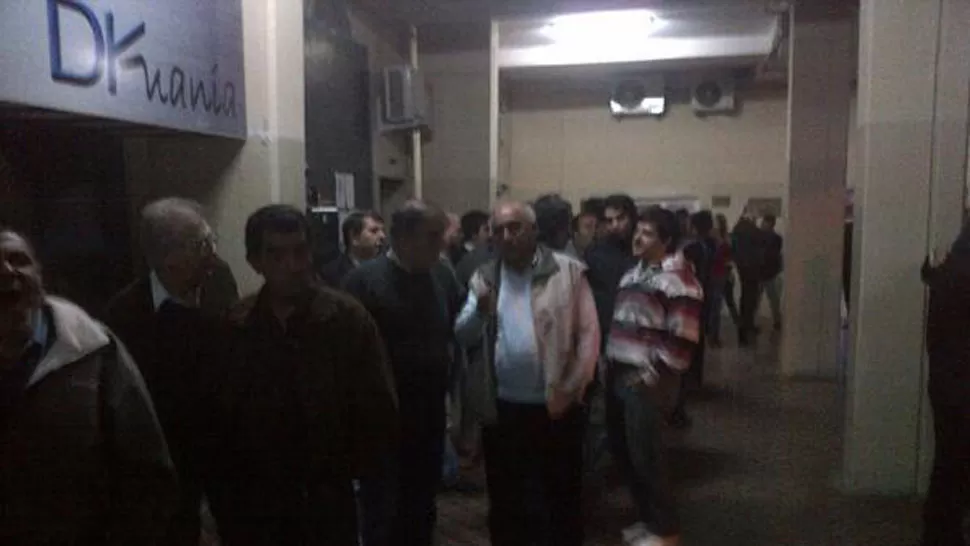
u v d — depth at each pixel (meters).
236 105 4.05
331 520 2.55
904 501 4.75
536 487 3.55
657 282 3.87
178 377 2.44
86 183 3.85
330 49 7.06
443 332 3.46
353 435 2.60
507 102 14.47
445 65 8.77
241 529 2.54
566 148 14.62
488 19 8.53
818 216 8.38
